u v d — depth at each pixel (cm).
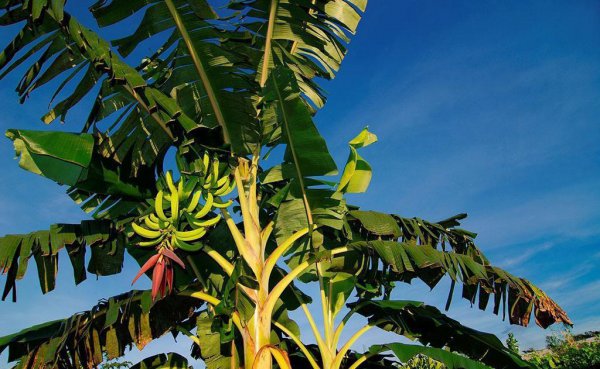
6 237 441
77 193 486
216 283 515
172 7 393
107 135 422
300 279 614
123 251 503
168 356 568
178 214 403
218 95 446
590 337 1006
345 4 511
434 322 566
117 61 364
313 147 432
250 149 485
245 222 470
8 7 344
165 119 374
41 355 464
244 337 426
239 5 457
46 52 383
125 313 461
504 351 530
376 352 498
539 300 533
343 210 481
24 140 345
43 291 466
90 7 378
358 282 645
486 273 535
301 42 529
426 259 491
